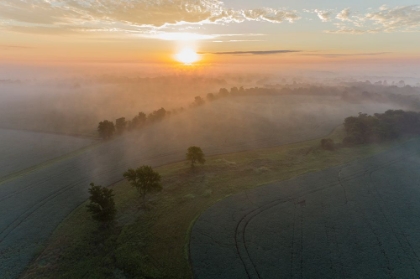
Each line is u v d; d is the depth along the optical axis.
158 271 37.53
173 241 43.78
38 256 41.22
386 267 38.06
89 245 43.25
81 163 75.81
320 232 45.69
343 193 57.88
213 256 40.22
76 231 46.88
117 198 57.56
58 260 40.25
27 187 61.84
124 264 38.78
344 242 43.28
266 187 61.16
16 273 37.94
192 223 48.41
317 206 53.34
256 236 44.75
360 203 54.09
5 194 58.72
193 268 37.97
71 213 52.44
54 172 69.75
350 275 36.69
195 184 63.81
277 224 47.91
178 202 55.59
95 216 45.41
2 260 40.44
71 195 58.91
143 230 46.62
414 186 60.00
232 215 50.66
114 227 47.66
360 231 45.91
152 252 41.25
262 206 53.56
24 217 50.94
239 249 41.69
